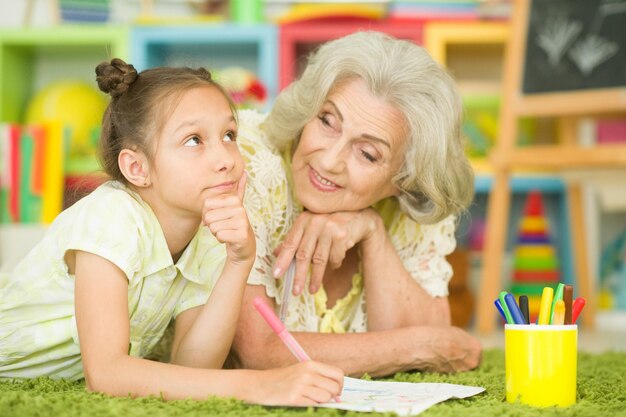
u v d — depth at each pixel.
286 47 3.72
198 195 1.36
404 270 1.74
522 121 4.09
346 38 1.63
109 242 1.31
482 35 3.76
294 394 1.15
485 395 1.36
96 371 1.25
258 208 1.62
